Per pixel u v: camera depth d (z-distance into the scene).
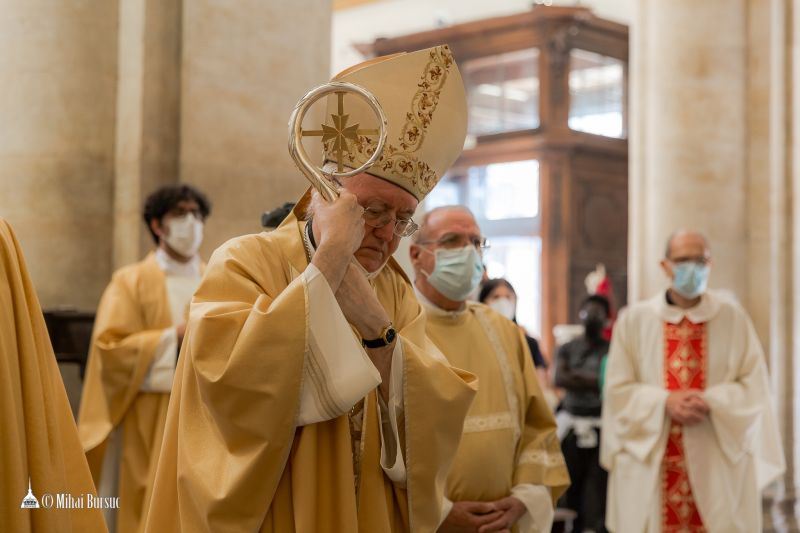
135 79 4.20
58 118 4.17
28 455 1.79
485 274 2.97
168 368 3.57
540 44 11.77
